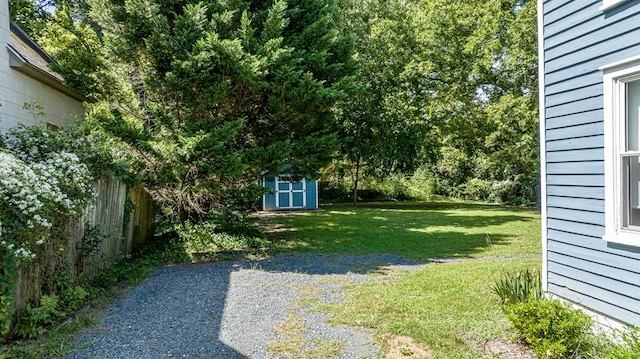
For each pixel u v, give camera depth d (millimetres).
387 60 16906
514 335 3369
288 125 7918
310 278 5453
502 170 19938
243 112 7738
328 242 8500
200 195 7230
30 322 3361
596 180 3521
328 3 8336
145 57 6719
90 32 12789
